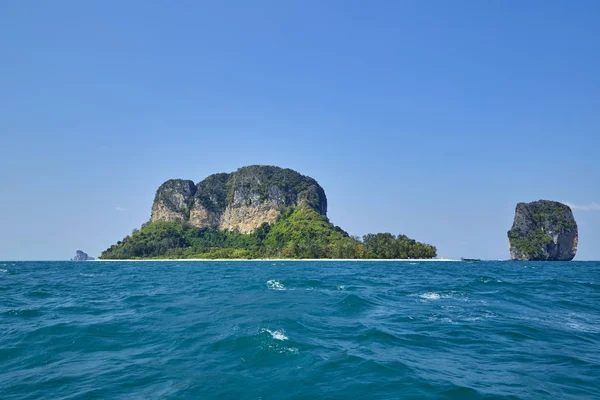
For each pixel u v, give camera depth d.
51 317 27.38
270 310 28.78
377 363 16.47
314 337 20.67
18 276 80.62
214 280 62.56
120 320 25.69
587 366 16.98
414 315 27.64
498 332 22.77
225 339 20.08
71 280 67.25
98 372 15.88
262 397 13.12
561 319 26.95
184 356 17.69
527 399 13.31
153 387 14.16
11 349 19.30
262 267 124.31
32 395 13.70
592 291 44.16
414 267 119.94
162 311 29.03
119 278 72.25
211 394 13.39
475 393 13.66
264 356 17.36
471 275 77.00
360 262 183.12
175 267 136.62
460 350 19.19
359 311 28.91
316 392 13.56
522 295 39.59
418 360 17.33
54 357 18.03
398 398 13.09
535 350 19.34
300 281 54.50
